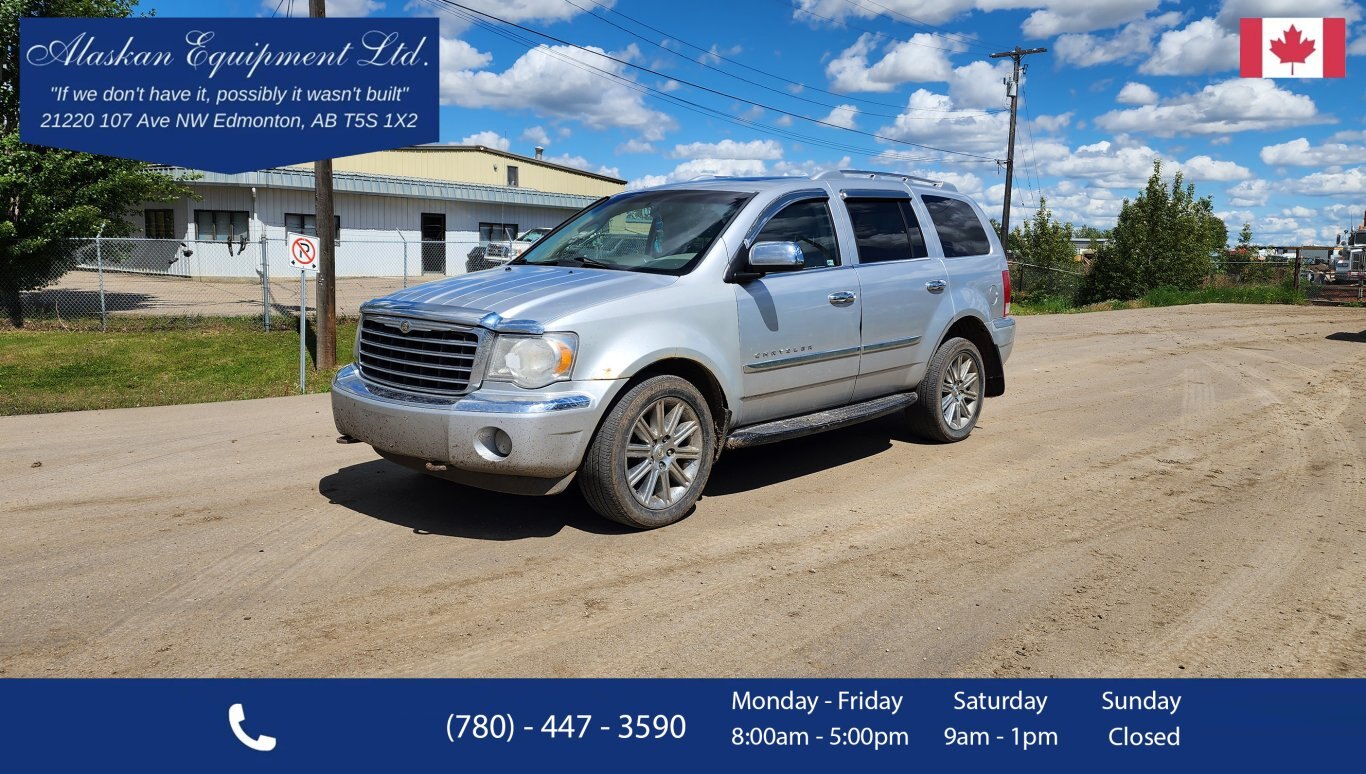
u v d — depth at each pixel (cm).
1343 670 354
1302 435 771
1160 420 836
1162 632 384
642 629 383
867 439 742
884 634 380
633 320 482
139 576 437
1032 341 1556
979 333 751
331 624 384
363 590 420
